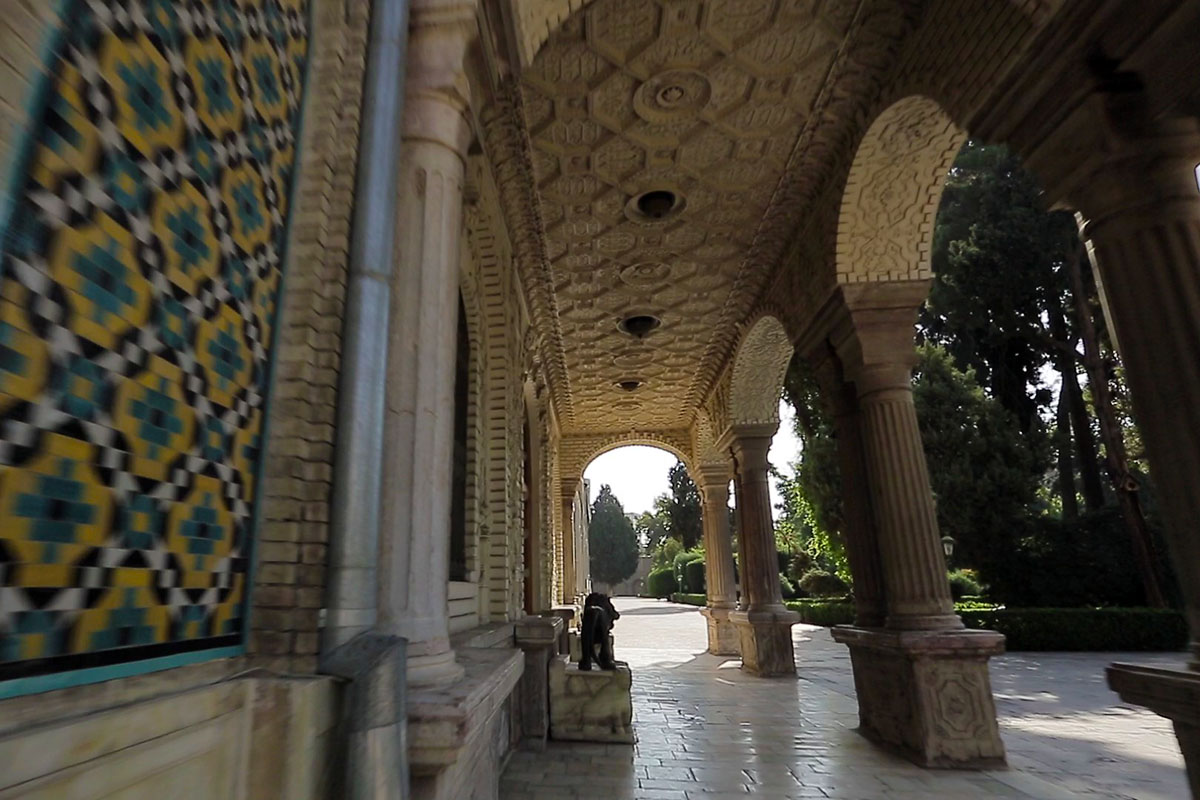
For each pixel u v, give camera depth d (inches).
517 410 211.6
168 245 45.9
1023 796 145.6
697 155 189.8
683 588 1582.2
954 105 129.4
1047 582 563.2
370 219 74.1
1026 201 578.6
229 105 55.9
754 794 147.1
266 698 53.6
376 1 82.9
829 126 177.5
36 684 33.3
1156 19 87.3
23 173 32.7
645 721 232.1
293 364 66.7
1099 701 287.9
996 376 673.6
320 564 64.0
